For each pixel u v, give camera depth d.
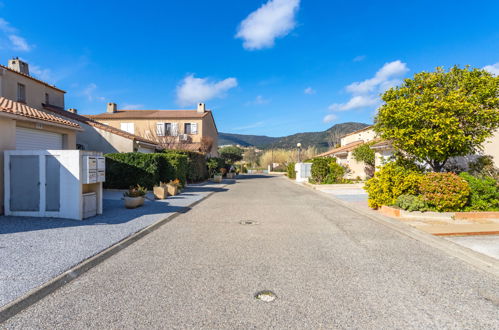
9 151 7.30
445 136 8.43
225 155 50.09
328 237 6.05
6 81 16.66
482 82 8.52
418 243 5.59
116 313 2.89
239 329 2.63
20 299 3.02
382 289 3.52
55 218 7.23
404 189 8.50
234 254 4.86
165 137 27.17
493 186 8.11
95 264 4.31
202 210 9.59
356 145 25.05
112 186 13.86
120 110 34.62
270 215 8.71
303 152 49.22
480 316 2.91
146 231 6.36
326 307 3.06
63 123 9.98
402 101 8.73
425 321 2.81
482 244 5.32
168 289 3.47
